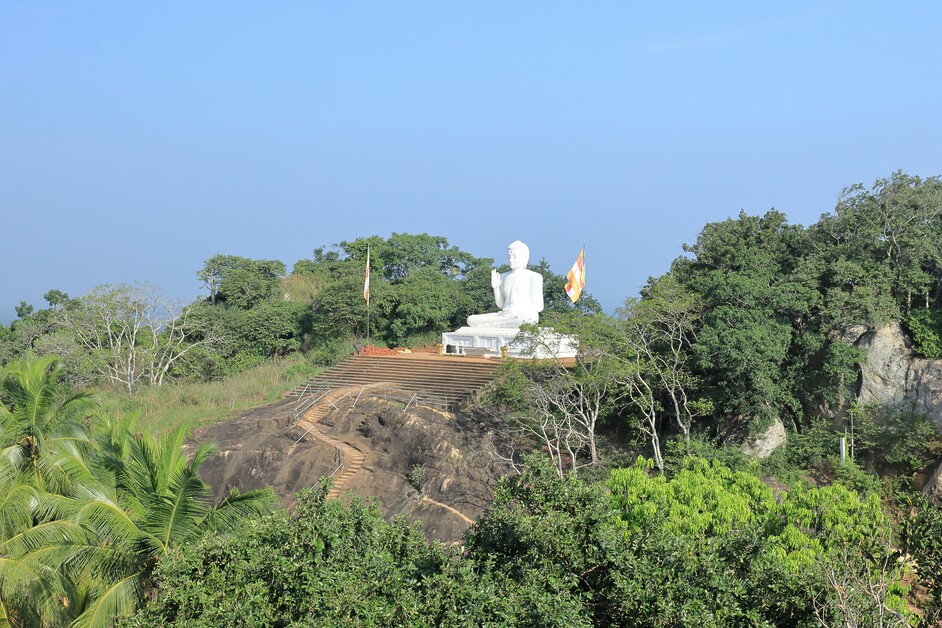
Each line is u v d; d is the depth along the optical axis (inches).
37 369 1238.9
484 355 2427.4
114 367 2583.7
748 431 1700.3
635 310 1704.0
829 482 1631.4
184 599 779.4
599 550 782.5
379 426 1834.4
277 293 3193.9
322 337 2874.0
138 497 1057.5
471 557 836.0
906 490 1588.3
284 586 764.6
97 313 2657.5
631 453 1764.3
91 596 1082.7
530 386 1654.8
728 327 1701.5
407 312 2856.8
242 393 2311.8
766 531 1116.5
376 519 861.2
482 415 1899.6
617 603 754.8
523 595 708.7
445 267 3725.4
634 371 1617.9
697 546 802.2
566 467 1688.0
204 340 2780.5
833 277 1756.9
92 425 1374.3
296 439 1867.6
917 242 1752.0
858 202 1871.3
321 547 788.0
